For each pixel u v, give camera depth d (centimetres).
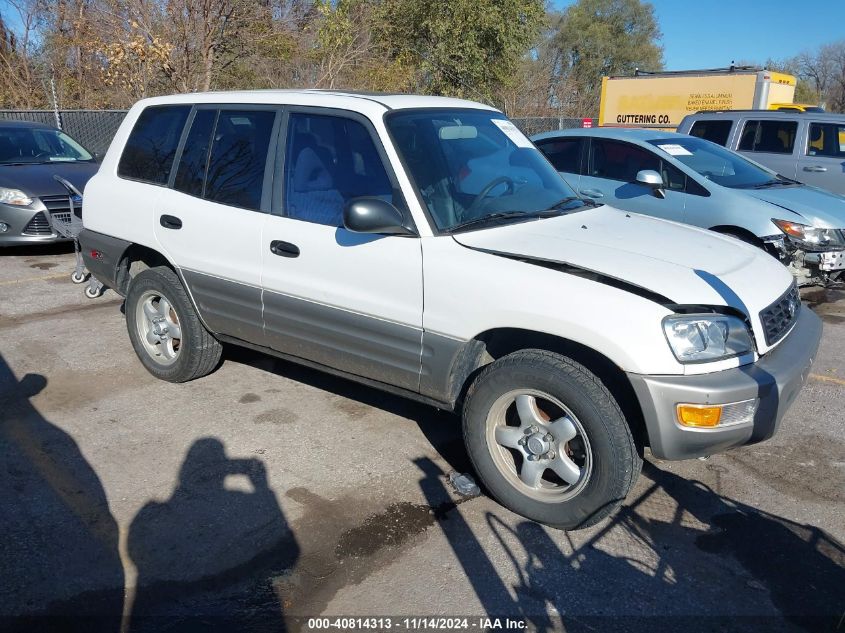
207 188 463
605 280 333
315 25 1994
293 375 543
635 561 332
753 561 332
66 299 730
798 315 397
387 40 2200
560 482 371
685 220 729
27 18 2005
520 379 345
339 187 403
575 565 329
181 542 341
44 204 871
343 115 407
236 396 504
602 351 322
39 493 380
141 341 526
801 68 5372
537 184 439
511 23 2253
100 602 301
